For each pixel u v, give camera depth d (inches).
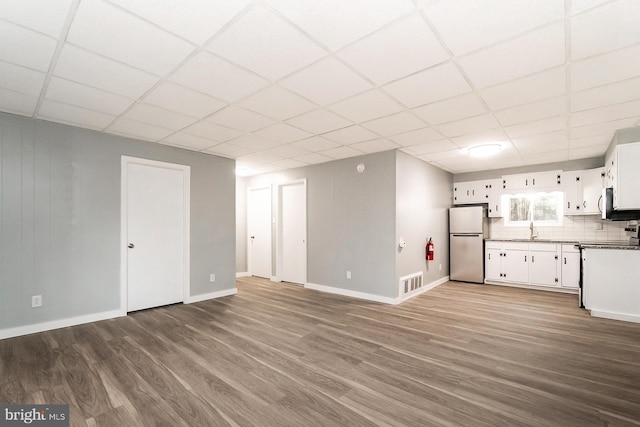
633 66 83.7
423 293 196.5
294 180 227.6
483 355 102.1
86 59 81.2
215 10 62.8
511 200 237.0
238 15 64.4
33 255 125.0
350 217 192.4
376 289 178.1
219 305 168.2
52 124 130.3
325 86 97.1
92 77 91.0
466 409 71.9
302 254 225.8
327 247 204.2
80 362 96.9
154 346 110.1
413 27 68.6
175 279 171.6
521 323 136.1
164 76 90.7
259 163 213.9
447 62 83.0
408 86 97.1
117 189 148.4
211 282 185.5
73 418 68.6
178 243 173.2
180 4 60.9
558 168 208.5
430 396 77.4
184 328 130.2
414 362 96.9
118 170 148.9
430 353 103.8
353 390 80.4
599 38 71.5
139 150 156.3
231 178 197.9
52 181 130.1
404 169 183.0
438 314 150.3
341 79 92.7
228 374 89.1
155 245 164.1
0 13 62.7
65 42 73.5
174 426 66.1
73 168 135.6
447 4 61.1
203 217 182.9
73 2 59.9
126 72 88.3
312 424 66.7
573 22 66.1
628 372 90.0
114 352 104.7
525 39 72.6
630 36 70.5
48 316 128.0
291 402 75.0
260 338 118.0
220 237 191.2
